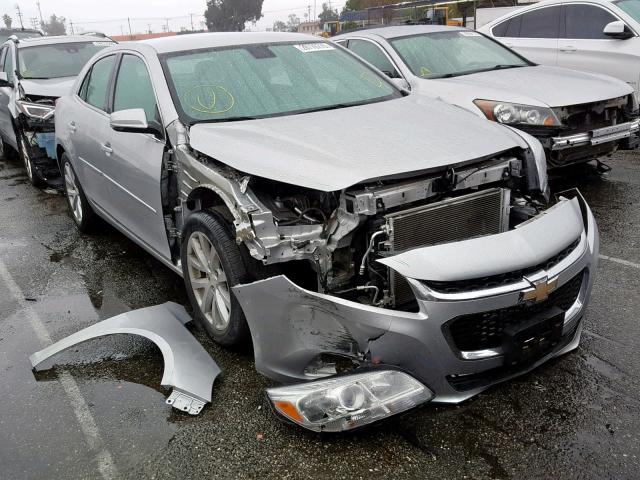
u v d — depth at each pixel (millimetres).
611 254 4574
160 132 3672
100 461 2641
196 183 3309
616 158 7527
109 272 4793
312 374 2742
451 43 7020
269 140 3205
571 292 2926
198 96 3750
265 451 2627
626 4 7996
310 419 2512
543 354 2820
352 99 3984
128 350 3559
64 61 8758
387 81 4379
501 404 2846
